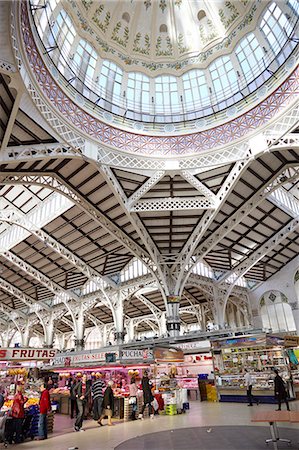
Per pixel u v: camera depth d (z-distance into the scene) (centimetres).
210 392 1733
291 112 1415
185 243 2333
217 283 2838
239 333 2103
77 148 1453
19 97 1062
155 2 1966
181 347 2081
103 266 2781
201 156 1712
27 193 2184
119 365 1422
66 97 1470
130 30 1961
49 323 3588
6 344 4466
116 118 1756
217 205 1767
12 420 889
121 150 1662
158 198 1912
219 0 1841
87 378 1494
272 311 3027
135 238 2266
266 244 2498
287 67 1462
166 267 2417
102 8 1792
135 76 1969
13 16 912
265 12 1639
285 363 1483
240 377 1584
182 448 700
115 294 2956
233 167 1652
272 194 2108
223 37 1866
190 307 3462
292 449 643
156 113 1903
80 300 3241
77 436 946
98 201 1883
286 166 1664
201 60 1942
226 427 920
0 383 1477
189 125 1834
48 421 1030
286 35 1490
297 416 628
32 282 3250
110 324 4131
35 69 1208
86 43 1758
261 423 948
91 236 2372
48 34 1380
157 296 3319
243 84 1723
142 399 1275
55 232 2308
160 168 1712
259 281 3147
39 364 1777
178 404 1324
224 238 2358
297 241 2609
